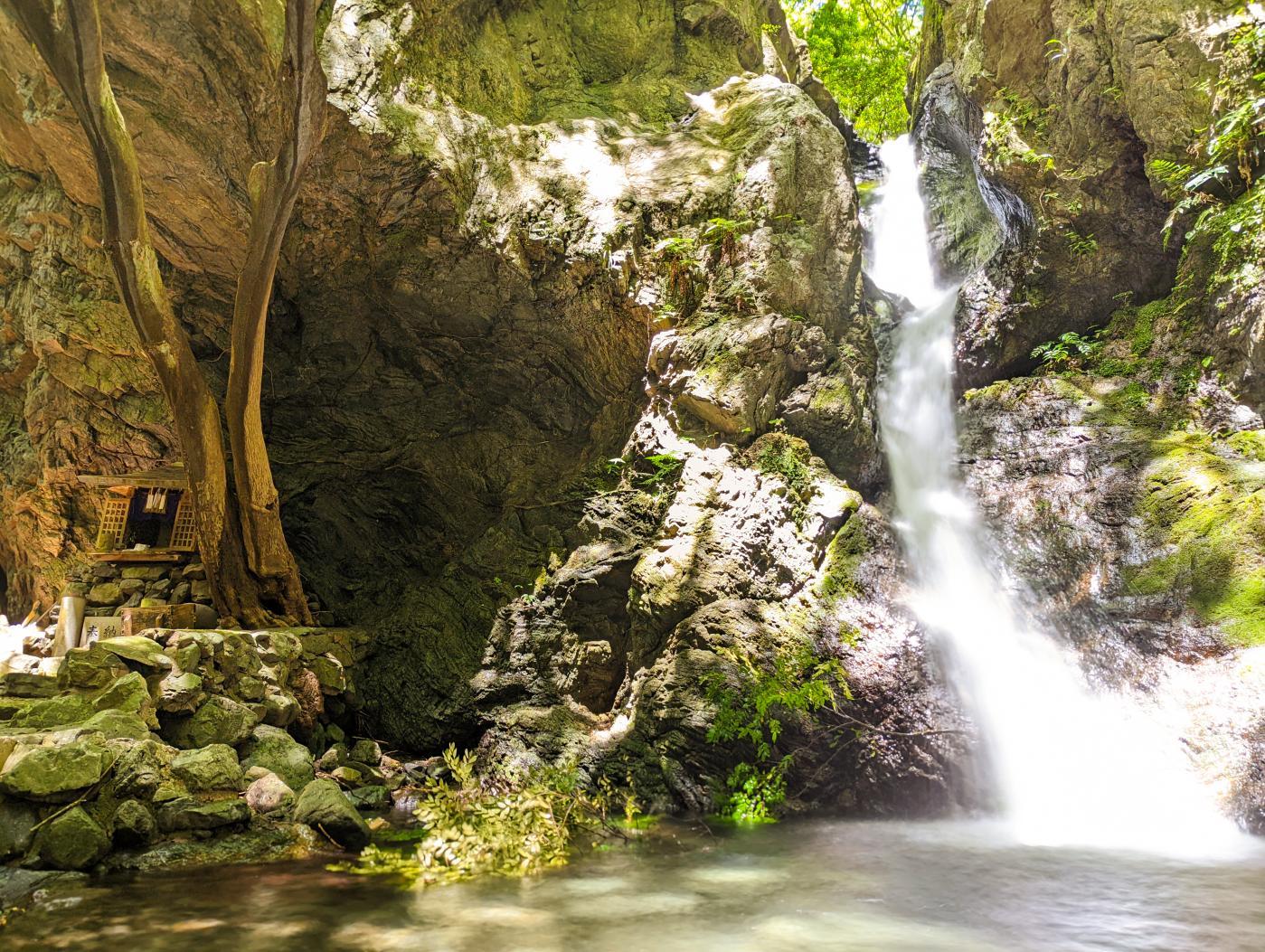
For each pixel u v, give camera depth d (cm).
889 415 1138
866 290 1284
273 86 880
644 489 964
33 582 1240
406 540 1143
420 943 412
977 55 1199
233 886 505
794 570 873
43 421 1114
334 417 1125
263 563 888
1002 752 751
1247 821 645
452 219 988
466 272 1023
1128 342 1027
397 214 984
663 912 464
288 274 1025
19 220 1030
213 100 892
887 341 1233
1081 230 1078
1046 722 765
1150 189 1037
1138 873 543
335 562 1126
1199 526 813
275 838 587
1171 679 738
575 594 902
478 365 1109
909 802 735
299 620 924
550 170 1069
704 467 923
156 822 570
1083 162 1064
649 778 762
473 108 1088
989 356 1117
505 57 1170
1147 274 1053
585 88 1248
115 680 657
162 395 1068
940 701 773
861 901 486
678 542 880
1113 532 860
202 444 851
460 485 1118
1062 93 1086
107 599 942
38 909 459
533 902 482
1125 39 985
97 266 1014
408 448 1127
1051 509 916
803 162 1092
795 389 995
